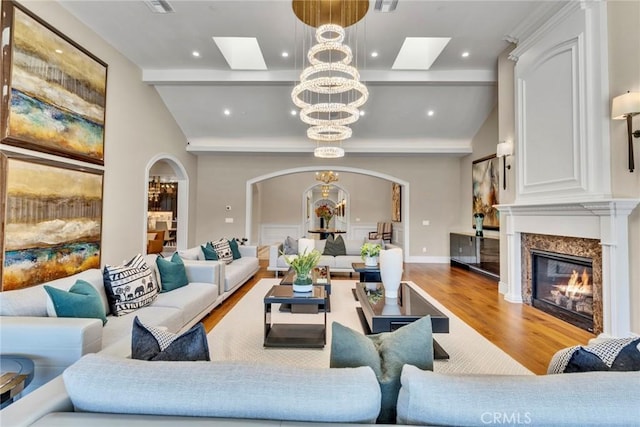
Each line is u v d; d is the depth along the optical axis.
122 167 5.24
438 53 5.11
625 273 3.08
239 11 4.02
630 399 0.86
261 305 4.45
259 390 0.90
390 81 5.67
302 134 7.80
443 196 8.66
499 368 2.71
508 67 4.92
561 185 3.77
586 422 0.84
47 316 2.18
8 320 1.94
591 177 3.37
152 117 6.22
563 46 3.73
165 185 12.25
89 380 0.95
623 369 1.09
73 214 4.13
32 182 3.54
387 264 3.29
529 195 4.34
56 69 3.84
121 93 5.18
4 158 3.23
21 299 2.14
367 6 3.60
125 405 0.92
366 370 0.98
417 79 5.65
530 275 4.53
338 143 8.02
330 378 0.93
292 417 0.88
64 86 3.96
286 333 3.36
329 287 3.97
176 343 1.22
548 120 3.97
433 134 7.73
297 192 11.87
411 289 3.72
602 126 3.26
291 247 6.62
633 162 2.99
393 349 1.21
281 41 4.71
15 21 3.32
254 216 11.49
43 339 1.88
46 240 3.71
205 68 5.70
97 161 4.57
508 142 4.92
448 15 4.05
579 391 0.87
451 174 8.65
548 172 3.98
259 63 5.68
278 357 2.89
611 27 3.23
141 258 3.33
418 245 8.66
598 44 3.31
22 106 3.41
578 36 3.52
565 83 3.71
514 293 4.71
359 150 7.89
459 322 3.82
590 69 3.39
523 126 4.46
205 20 4.23
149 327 1.36
